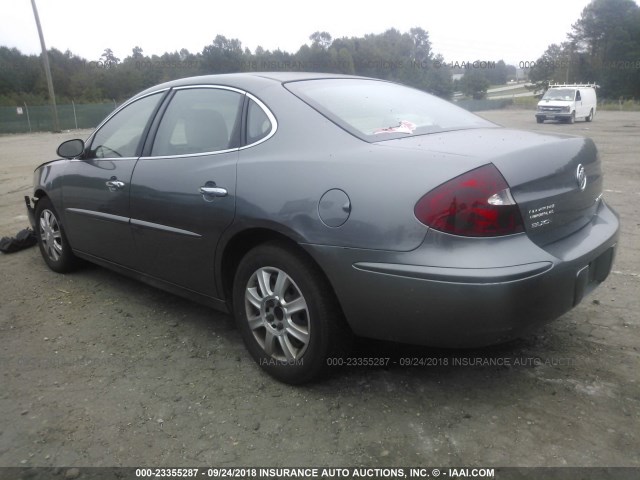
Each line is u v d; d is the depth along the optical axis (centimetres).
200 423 266
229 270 323
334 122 287
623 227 594
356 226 250
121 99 6241
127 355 335
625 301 392
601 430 251
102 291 441
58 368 321
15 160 1591
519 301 234
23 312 403
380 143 271
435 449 242
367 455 240
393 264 242
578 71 7788
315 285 271
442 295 234
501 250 234
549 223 259
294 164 278
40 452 248
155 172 349
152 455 245
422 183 240
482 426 256
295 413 271
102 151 411
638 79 7244
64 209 442
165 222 341
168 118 364
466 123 336
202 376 309
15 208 802
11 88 6556
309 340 278
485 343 243
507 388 286
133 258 382
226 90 335
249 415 271
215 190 305
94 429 263
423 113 333
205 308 404
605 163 1138
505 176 238
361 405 276
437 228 235
